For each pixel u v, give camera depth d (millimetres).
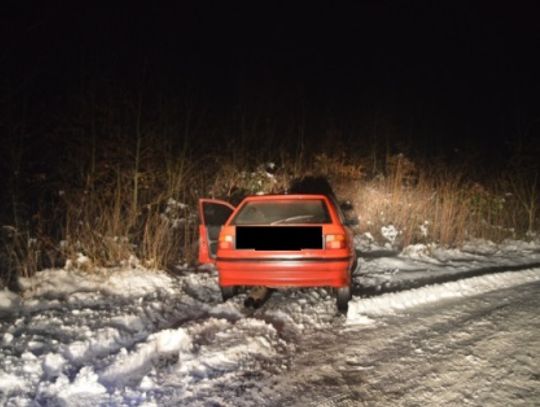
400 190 12844
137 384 4270
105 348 5020
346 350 5121
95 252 7699
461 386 4328
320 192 13062
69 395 4035
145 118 9742
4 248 7465
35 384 4211
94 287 6914
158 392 4125
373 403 4035
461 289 7590
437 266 9422
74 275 7160
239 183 11805
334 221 6070
